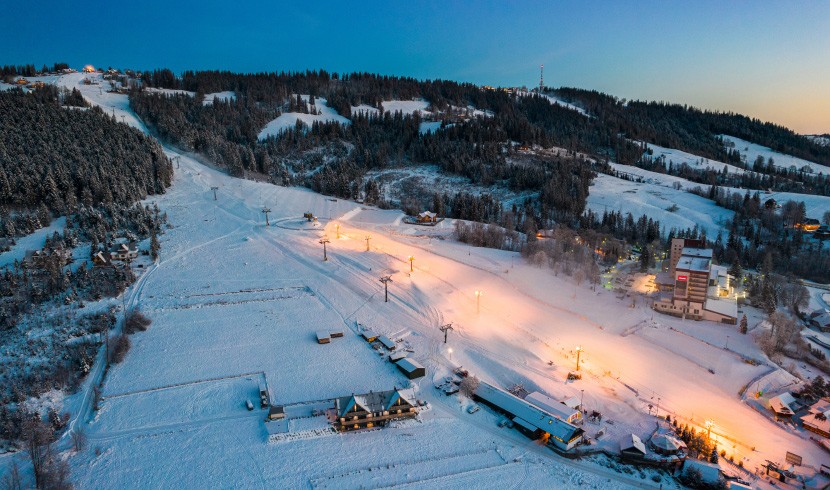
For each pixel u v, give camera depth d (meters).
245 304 103.62
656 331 103.56
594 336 99.25
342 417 68.69
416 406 74.31
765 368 91.44
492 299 111.69
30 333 86.88
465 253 142.12
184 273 116.06
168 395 75.31
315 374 81.38
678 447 66.62
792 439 72.81
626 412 75.75
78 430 67.56
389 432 69.12
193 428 68.75
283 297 107.38
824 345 103.00
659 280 126.12
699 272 108.75
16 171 141.12
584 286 125.06
